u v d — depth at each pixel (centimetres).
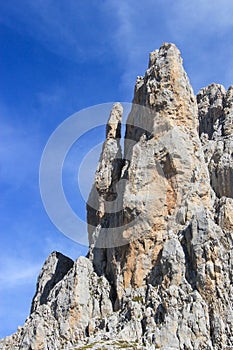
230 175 13600
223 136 15025
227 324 10756
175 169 12781
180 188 12694
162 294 11288
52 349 11806
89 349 10694
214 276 11188
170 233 12156
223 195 13550
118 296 12181
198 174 12900
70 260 14938
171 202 12644
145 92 13838
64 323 12131
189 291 11219
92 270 12950
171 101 13412
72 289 12450
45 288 14338
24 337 12100
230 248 11712
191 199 12575
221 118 15650
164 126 13175
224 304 10962
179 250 11656
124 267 12356
